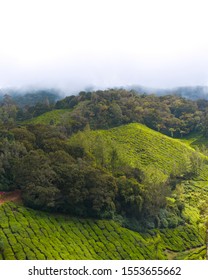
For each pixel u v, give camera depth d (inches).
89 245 3221.0
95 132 7042.3
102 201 3661.4
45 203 3454.7
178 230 4151.1
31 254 2667.3
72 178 3622.0
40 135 4739.2
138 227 3870.6
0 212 3159.5
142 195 4020.7
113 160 4886.8
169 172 6038.4
